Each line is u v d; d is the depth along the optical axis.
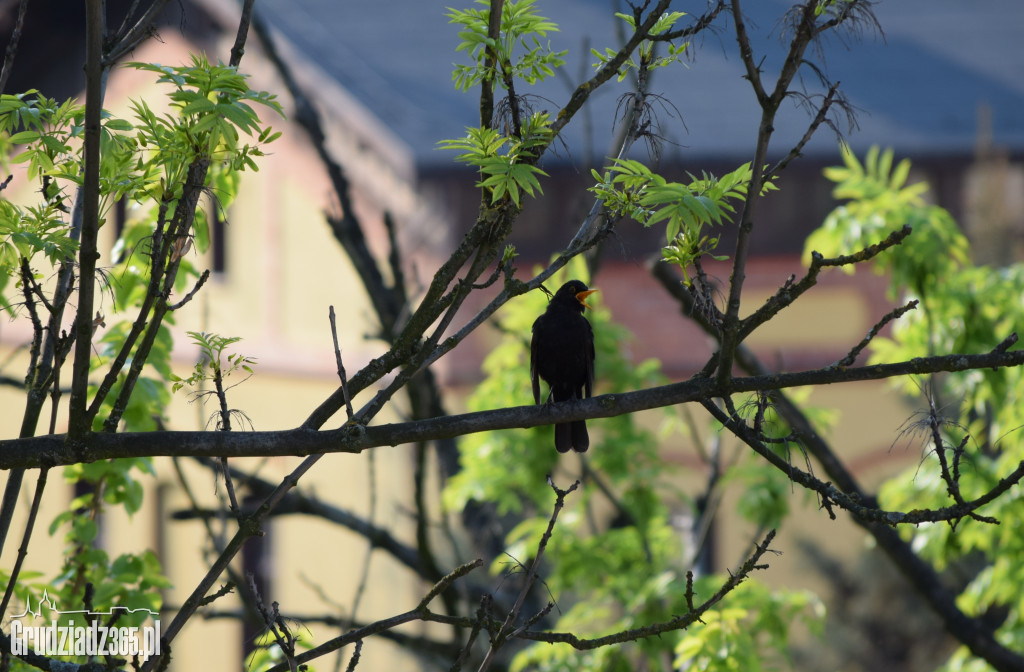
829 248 11.41
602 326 12.56
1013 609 11.08
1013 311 10.70
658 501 12.73
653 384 12.90
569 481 17.64
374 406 5.75
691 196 5.25
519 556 12.27
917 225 10.77
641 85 5.68
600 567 12.13
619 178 5.47
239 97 4.95
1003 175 22.70
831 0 4.93
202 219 6.74
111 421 5.46
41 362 6.16
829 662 22.95
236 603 16.77
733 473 11.80
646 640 10.38
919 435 5.39
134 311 9.72
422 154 21.61
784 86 4.89
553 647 11.02
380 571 22.56
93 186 4.82
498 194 5.19
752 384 5.54
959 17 31.22
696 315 6.32
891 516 5.16
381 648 22.41
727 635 9.59
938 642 22.73
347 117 23.03
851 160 11.38
